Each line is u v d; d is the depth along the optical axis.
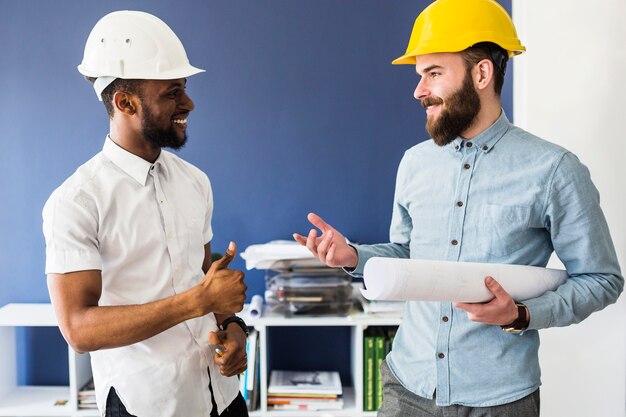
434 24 1.59
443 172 1.67
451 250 1.63
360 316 2.79
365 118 3.14
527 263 1.61
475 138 1.62
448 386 1.61
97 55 1.71
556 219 1.55
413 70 3.13
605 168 2.54
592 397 2.61
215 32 3.12
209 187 1.98
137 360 1.69
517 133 1.62
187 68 1.76
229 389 1.85
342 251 1.74
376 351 2.80
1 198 3.15
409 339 1.72
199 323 1.78
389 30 3.12
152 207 1.74
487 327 1.59
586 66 2.56
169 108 1.73
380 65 3.13
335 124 3.14
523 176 1.57
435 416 1.64
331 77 3.13
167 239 1.74
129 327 1.56
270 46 3.12
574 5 2.57
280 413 2.81
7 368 3.08
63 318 1.58
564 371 2.62
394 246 1.87
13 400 2.99
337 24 3.12
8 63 3.11
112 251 1.69
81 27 3.10
